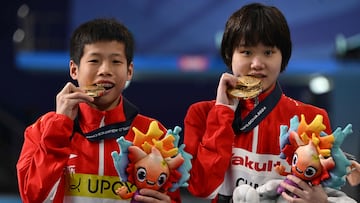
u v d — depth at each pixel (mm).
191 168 5000
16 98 15328
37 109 15227
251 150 5289
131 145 4637
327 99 13633
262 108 5340
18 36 15227
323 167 4617
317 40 14008
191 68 14359
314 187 4699
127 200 5129
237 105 5312
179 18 14727
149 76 14750
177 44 14734
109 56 5227
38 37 15266
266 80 5227
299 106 5430
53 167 4914
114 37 5277
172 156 4684
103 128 5238
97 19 5617
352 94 13352
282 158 4879
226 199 5309
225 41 5430
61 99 5043
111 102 5316
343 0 13898
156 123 4785
